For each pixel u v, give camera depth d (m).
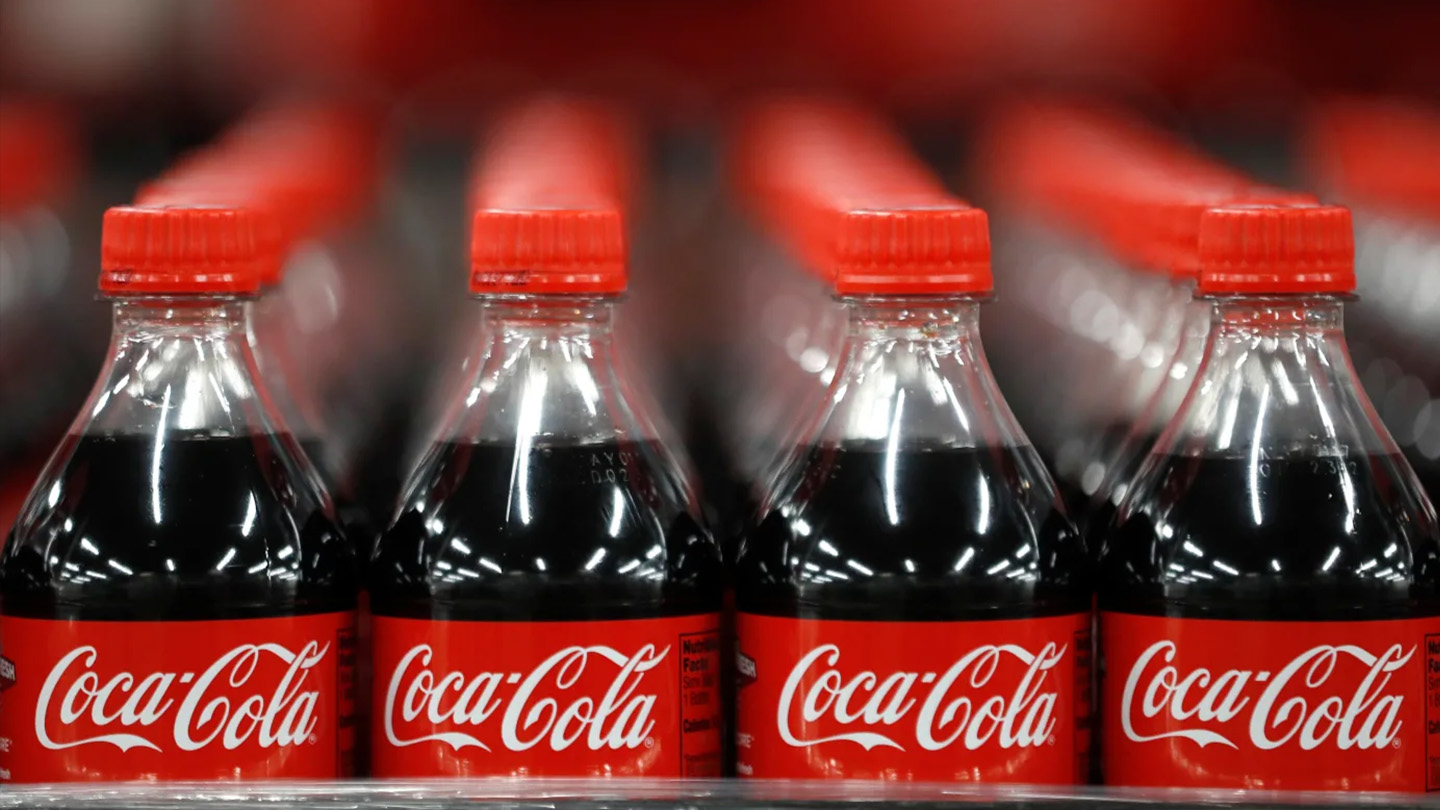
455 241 1.26
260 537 0.66
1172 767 0.66
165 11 1.19
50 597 0.66
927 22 1.27
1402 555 0.66
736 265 1.28
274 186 0.94
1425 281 1.09
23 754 0.66
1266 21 1.21
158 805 0.65
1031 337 1.08
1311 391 0.67
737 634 0.68
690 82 1.28
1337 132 1.17
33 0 1.16
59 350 1.13
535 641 0.65
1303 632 0.65
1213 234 0.66
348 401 1.03
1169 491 0.67
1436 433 1.00
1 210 1.15
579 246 0.66
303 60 1.23
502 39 1.27
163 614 0.65
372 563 0.68
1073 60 1.25
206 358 0.68
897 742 0.65
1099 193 1.04
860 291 0.66
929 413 0.68
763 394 1.03
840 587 0.66
